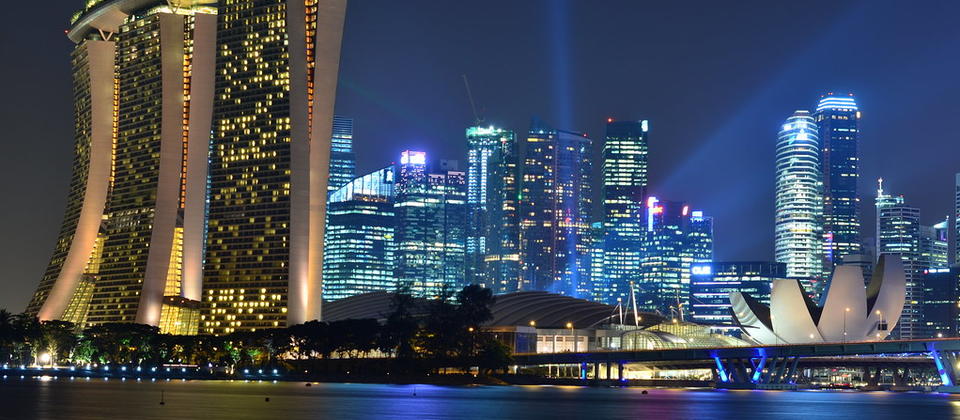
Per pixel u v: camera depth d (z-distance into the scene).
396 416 173.75
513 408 198.50
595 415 183.50
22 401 197.12
